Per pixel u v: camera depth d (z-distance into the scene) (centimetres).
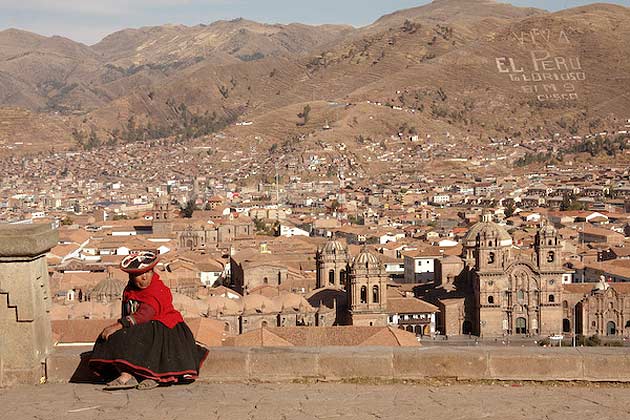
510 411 2305
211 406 2330
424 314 15800
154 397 2395
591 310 16200
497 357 2569
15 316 2506
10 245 2480
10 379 2509
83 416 2250
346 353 2583
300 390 2477
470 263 17388
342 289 15200
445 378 2570
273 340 9512
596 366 2552
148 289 2458
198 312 13212
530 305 15938
